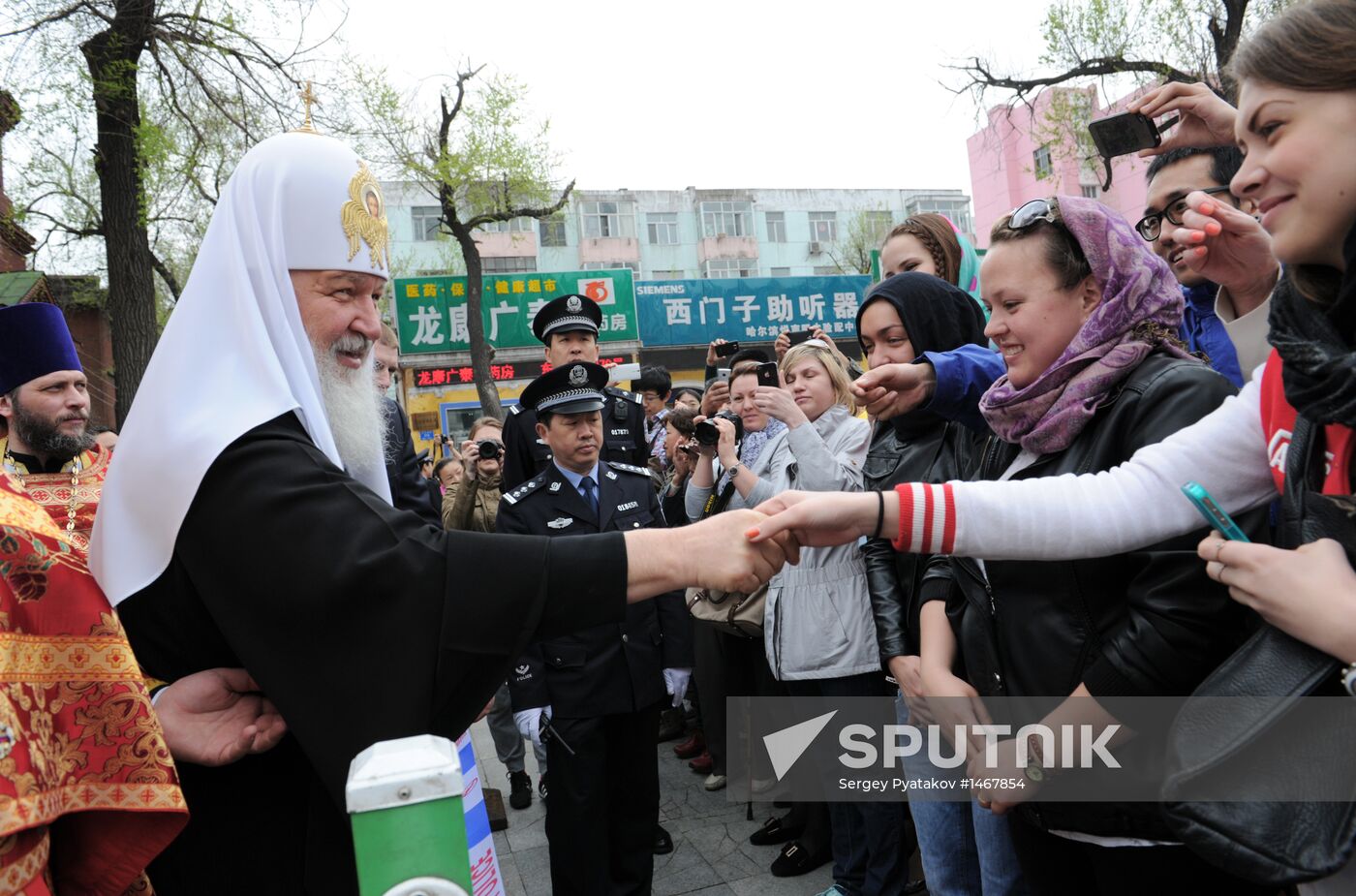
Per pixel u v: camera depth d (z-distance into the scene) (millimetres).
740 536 1213
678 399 5195
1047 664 1332
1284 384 976
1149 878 1239
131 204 7785
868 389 1865
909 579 2006
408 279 13406
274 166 1253
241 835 1121
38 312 2689
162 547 1073
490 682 1069
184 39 7625
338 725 1002
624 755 2742
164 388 1123
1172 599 1199
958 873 1986
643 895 2715
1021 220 1476
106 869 1027
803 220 31109
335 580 1011
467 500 4102
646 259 29938
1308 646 921
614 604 1125
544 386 2928
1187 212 1646
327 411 1287
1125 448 1340
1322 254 959
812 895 2730
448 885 625
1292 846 880
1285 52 934
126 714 992
